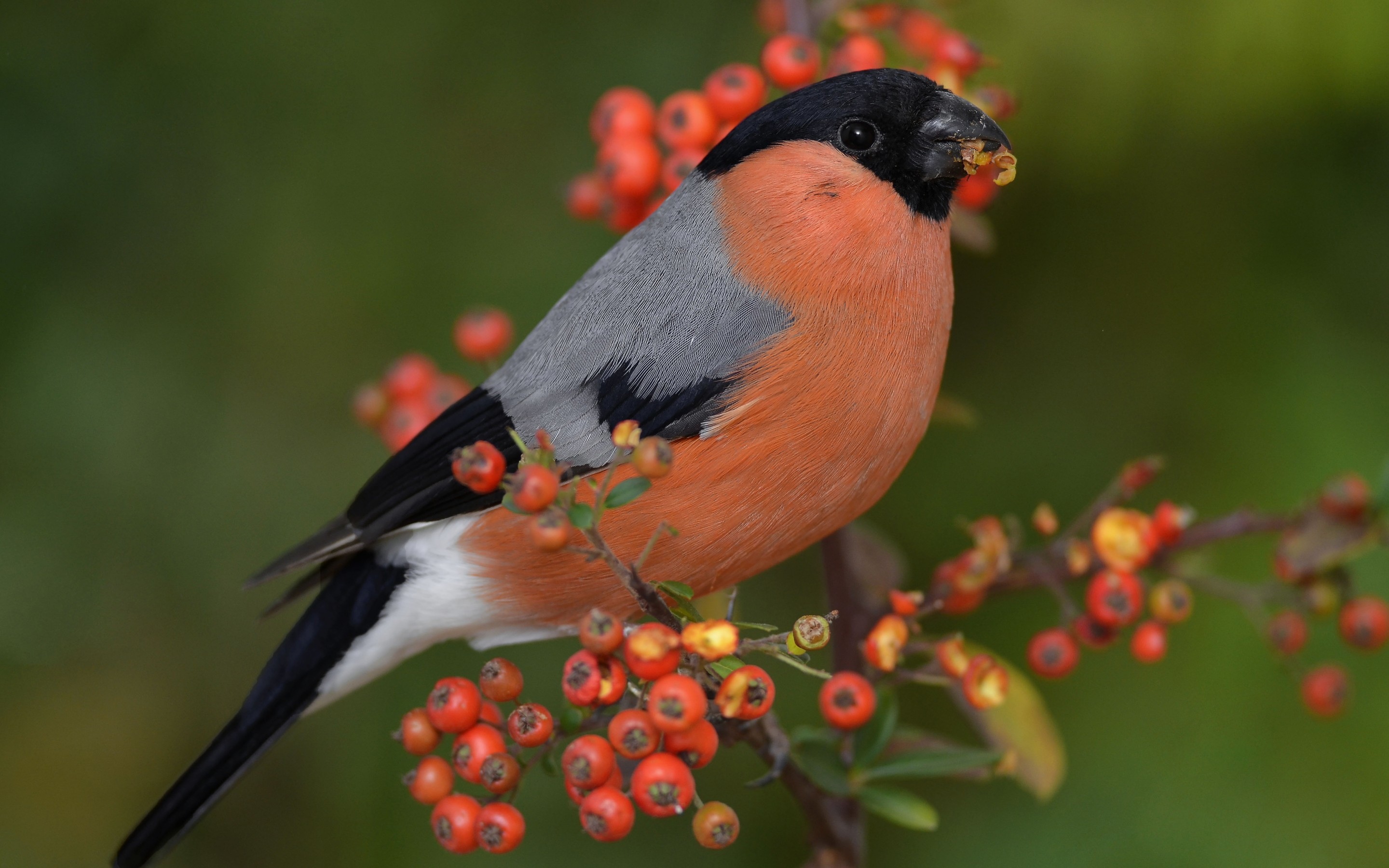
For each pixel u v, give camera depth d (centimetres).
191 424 860
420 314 859
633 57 867
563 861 841
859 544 604
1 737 870
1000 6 797
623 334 561
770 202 550
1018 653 838
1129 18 794
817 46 614
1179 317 855
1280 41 781
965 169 544
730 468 535
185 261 871
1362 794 749
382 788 852
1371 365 810
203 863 894
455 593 566
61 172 849
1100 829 781
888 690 510
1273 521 529
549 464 386
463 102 875
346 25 868
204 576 863
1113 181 851
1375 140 836
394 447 642
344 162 870
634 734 398
